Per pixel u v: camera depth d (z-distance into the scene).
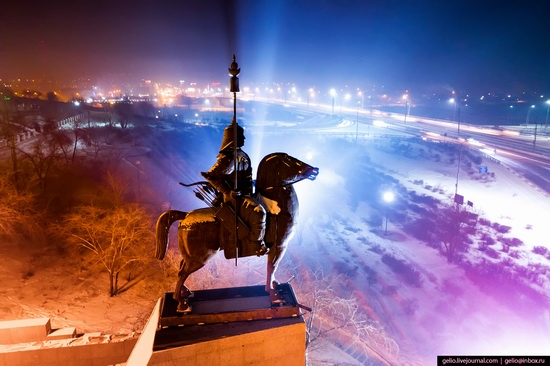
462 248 33.41
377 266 30.03
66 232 29.55
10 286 23.67
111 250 25.39
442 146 68.69
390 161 62.16
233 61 7.13
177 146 63.91
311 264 29.34
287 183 7.88
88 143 58.66
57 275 25.48
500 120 109.44
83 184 42.38
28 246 28.45
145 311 22.09
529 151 65.44
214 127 82.69
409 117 110.50
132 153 57.06
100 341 13.67
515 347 21.77
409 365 19.67
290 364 7.81
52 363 13.11
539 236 36.44
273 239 7.89
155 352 6.86
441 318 24.03
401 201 44.97
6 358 12.70
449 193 47.75
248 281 21.81
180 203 41.22
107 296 23.88
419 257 32.16
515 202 44.72
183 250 7.74
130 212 28.05
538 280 28.44
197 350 7.07
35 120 79.00
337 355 18.91
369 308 24.31
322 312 22.36
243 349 7.39
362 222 39.44
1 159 48.00
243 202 7.60
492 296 26.45
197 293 8.38
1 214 28.70
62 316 21.27
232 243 7.73
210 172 7.55
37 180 41.66
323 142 70.75
